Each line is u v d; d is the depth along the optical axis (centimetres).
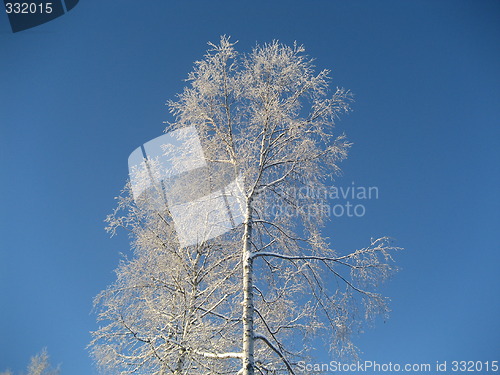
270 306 578
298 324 561
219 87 620
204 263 652
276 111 579
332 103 581
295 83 596
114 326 550
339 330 537
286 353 550
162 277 603
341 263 550
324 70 587
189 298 599
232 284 611
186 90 624
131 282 598
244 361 446
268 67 597
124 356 545
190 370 523
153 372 534
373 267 532
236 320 566
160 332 559
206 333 518
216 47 614
